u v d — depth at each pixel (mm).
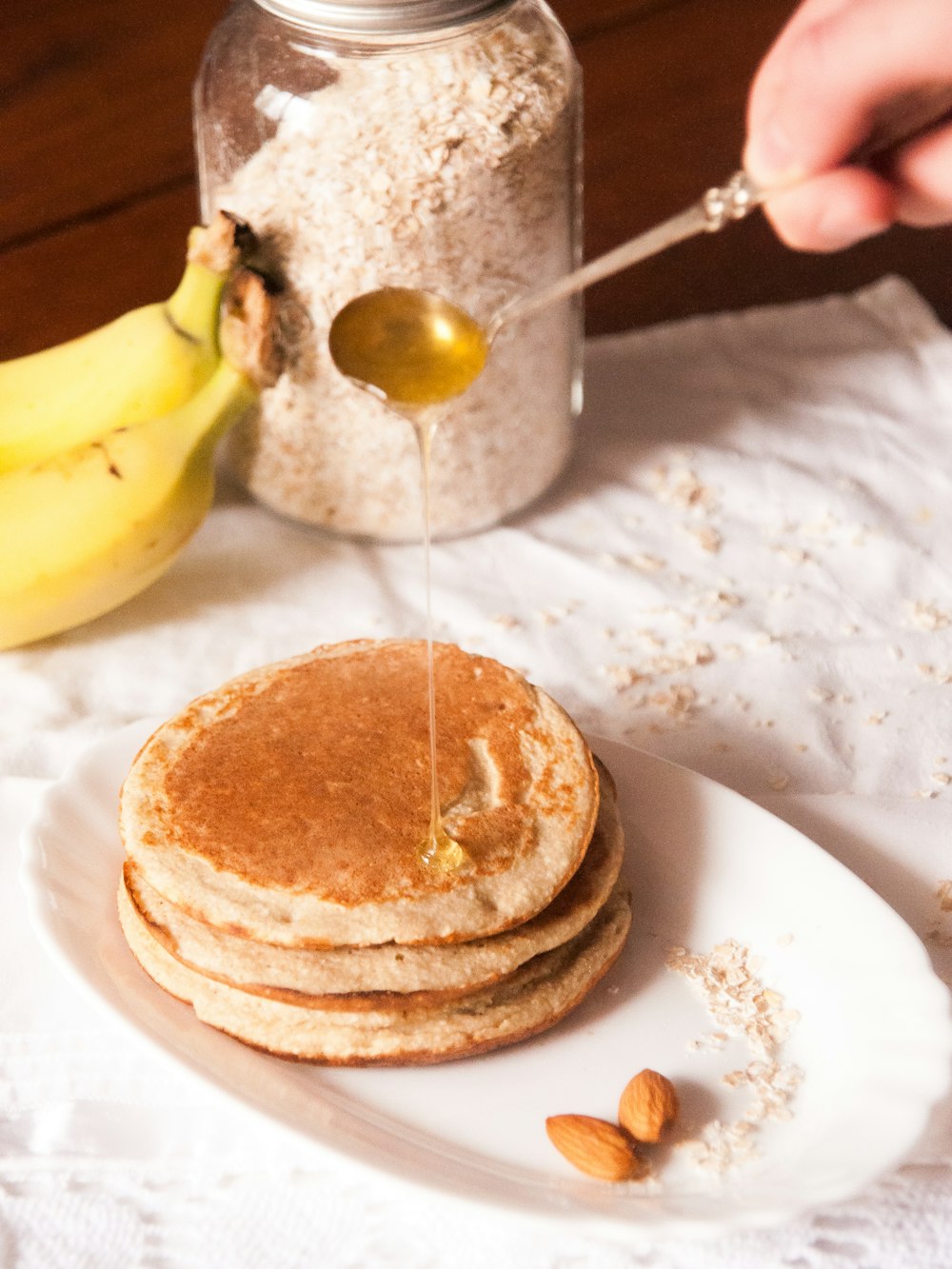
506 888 571
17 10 916
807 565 748
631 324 861
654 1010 586
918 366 840
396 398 643
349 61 687
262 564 744
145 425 700
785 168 613
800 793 662
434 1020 568
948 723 687
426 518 636
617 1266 543
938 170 634
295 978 558
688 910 607
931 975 571
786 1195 533
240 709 611
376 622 720
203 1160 560
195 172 872
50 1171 559
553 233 711
